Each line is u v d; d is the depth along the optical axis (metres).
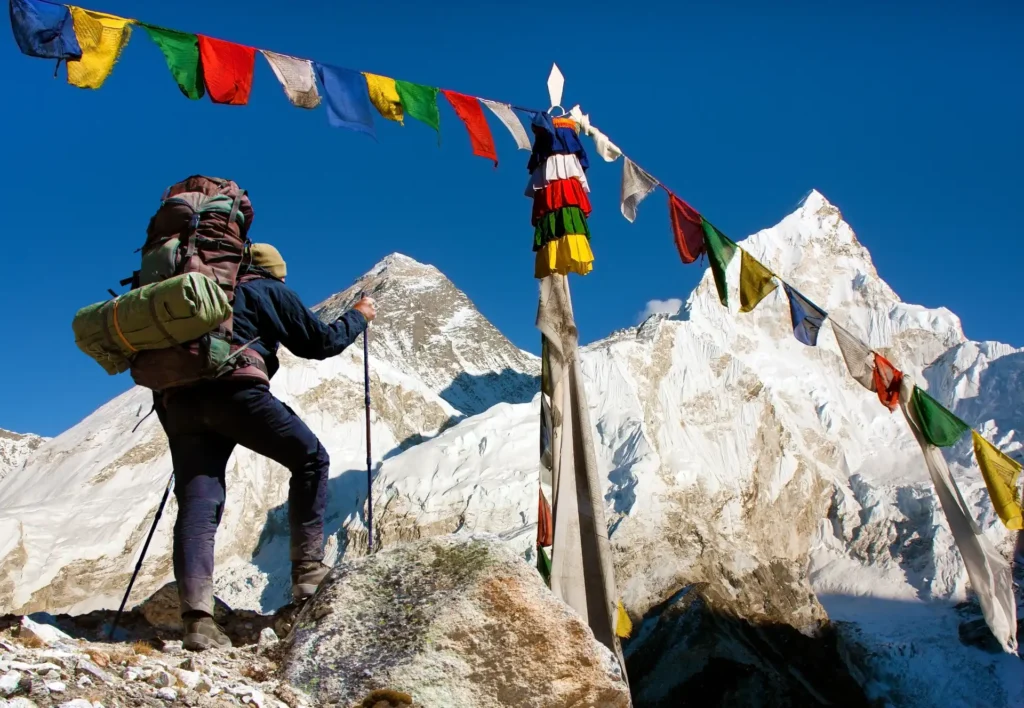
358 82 9.60
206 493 7.26
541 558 11.44
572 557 11.04
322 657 6.52
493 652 6.34
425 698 6.14
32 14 7.59
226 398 7.18
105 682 5.60
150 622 8.16
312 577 8.07
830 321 12.45
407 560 6.82
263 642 7.02
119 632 7.84
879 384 12.37
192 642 6.89
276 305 7.49
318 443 7.95
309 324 7.64
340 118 9.47
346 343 7.96
